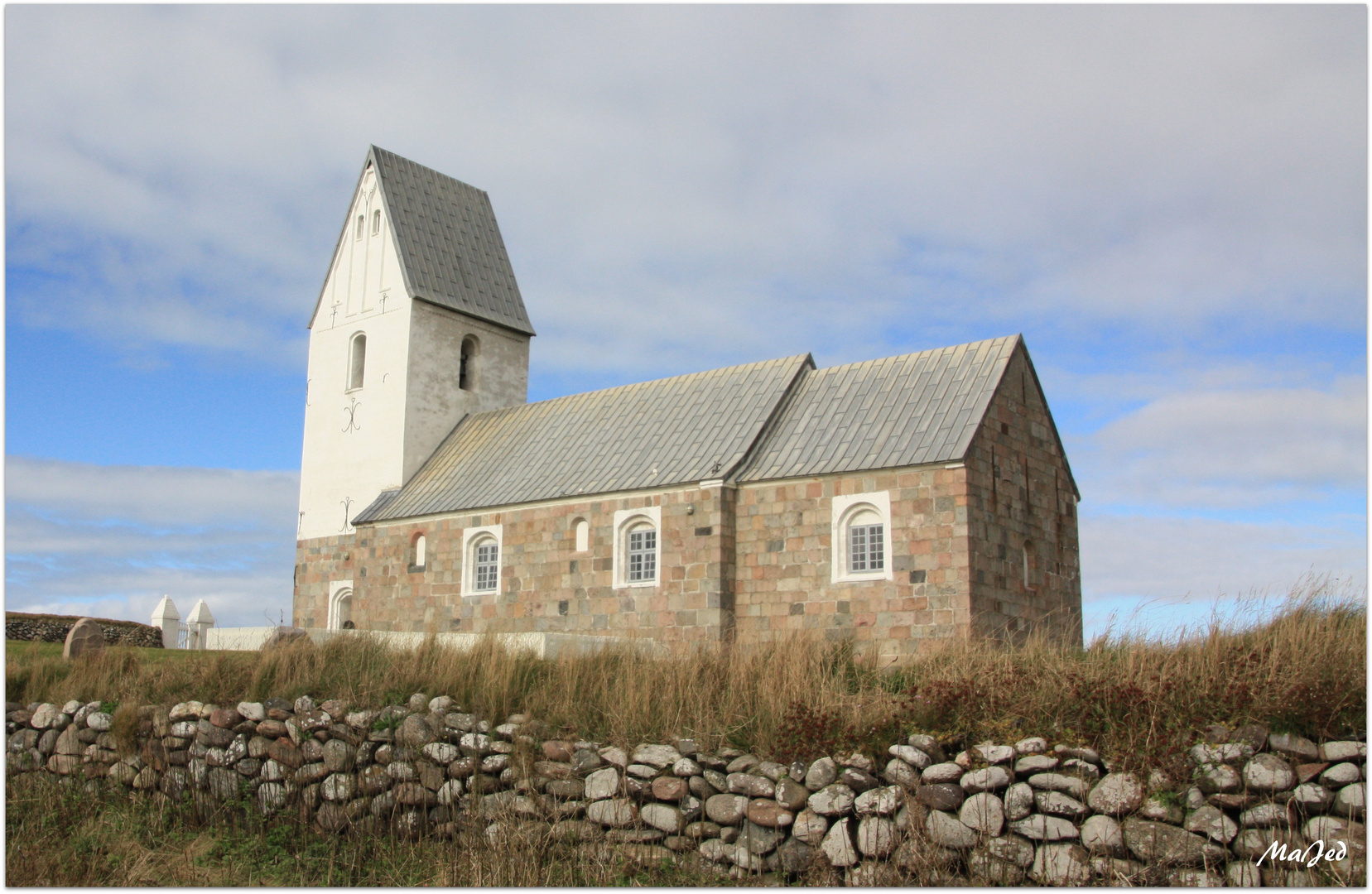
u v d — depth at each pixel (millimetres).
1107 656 14422
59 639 36438
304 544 41469
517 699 16734
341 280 42969
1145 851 11320
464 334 41938
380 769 16109
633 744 14867
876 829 12469
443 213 43875
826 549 26547
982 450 25844
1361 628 13930
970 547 24562
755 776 13547
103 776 19109
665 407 33281
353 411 41031
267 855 15656
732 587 27906
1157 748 11945
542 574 31516
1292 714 11969
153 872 15062
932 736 13086
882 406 28438
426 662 18359
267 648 20344
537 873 13656
